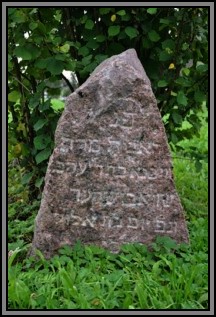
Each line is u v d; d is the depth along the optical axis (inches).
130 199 163.9
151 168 163.9
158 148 163.5
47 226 162.1
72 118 160.7
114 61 161.5
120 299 139.8
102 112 160.2
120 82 159.8
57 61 181.0
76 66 194.7
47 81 192.2
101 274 150.4
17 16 176.6
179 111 212.1
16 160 241.8
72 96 160.4
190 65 225.6
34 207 202.7
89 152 161.8
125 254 162.9
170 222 166.4
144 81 160.6
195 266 150.9
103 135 161.3
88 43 199.3
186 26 197.0
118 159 162.4
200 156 215.2
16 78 196.5
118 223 163.9
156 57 208.1
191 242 173.5
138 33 193.3
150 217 165.2
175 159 277.9
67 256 159.5
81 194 162.6
